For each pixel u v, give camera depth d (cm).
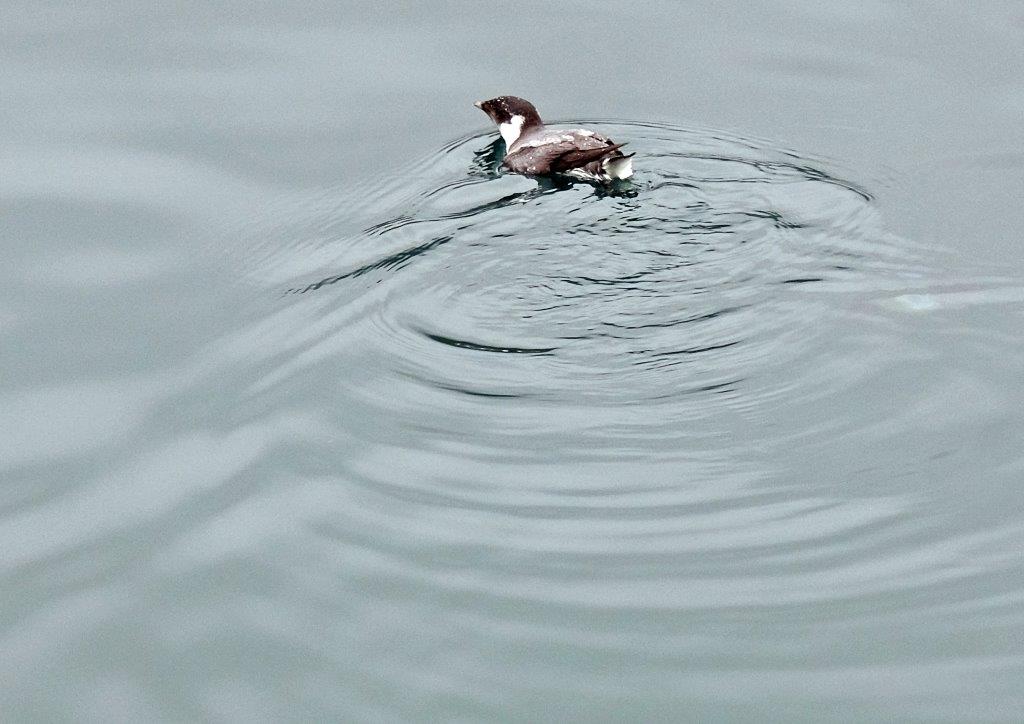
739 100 1870
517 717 837
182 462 1117
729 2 2156
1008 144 1727
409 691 859
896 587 953
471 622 919
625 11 2136
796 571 970
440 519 1027
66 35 2012
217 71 1927
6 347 1304
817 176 1627
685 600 943
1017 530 1003
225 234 1525
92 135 1748
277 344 1284
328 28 2062
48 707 871
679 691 859
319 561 984
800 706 847
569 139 1664
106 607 957
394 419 1152
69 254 1478
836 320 1284
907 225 1502
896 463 1081
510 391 1190
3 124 1764
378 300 1347
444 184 1633
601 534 1011
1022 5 2112
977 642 900
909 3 2131
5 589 983
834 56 1986
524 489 1063
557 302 1332
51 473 1118
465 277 1388
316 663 887
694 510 1038
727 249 1430
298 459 1104
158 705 866
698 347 1248
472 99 1888
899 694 855
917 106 1841
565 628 914
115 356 1284
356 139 1769
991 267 1398
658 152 1703
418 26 2081
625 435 1127
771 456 1095
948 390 1170
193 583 973
